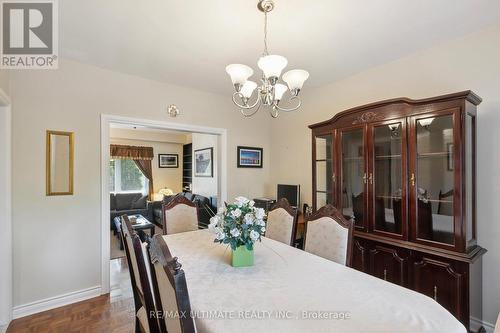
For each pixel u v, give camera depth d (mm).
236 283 1364
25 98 2318
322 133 2826
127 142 6895
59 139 2488
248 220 1578
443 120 1935
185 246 2023
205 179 5684
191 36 2107
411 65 2449
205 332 1001
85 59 2541
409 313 1067
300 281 1387
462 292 1802
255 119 4059
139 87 2988
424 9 1754
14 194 2262
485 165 2014
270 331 957
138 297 1630
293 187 3480
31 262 2334
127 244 1574
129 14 1804
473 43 2070
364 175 2416
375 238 2297
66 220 2512
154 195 7152
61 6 1706
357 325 989
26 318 2248
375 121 2324
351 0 1648
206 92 3541
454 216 1847
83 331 2076
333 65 2691
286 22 1899
